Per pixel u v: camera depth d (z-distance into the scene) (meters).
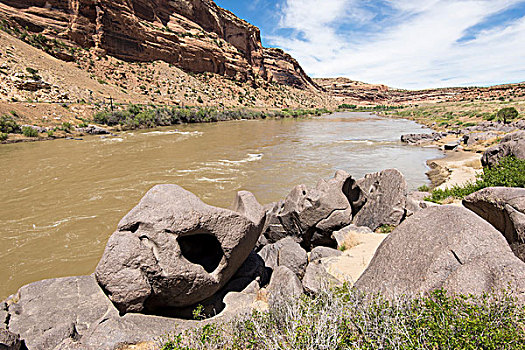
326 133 48.12
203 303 4.77
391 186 9.28
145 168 22.12
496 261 2.92
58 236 10.91
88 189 16.77
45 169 21.31
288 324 3.21
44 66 57.31
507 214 4.42
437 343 2.29
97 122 47.66
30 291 4.40
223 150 30.69
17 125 35.28
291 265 6.81
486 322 2.32
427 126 61.38
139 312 4.22
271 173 20.98
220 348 3.46
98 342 3.61
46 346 3.47
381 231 8.43
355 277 5.54
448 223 3.54
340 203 8.73
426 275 3.14
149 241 4.21
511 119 43.47
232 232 4.77
